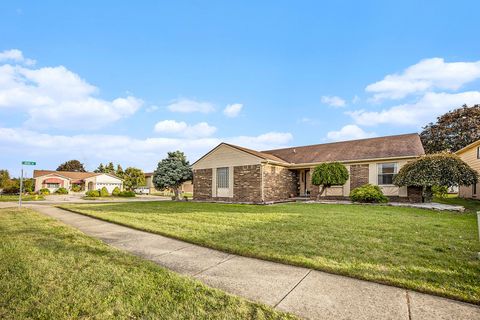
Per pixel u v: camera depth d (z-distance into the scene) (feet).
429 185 45.29
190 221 28.96
